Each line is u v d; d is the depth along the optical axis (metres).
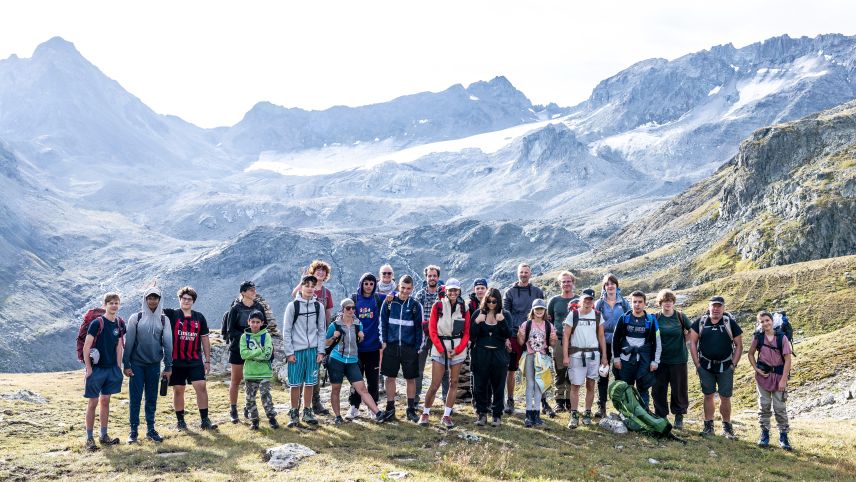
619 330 17.50
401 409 19.39
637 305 17.11
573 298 18.55
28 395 22.00
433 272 18.92
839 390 35.47
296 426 16.92
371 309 18.02
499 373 16.84
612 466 13.62
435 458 13.55
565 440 15.77
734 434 17.66
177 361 17.05
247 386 17.20
